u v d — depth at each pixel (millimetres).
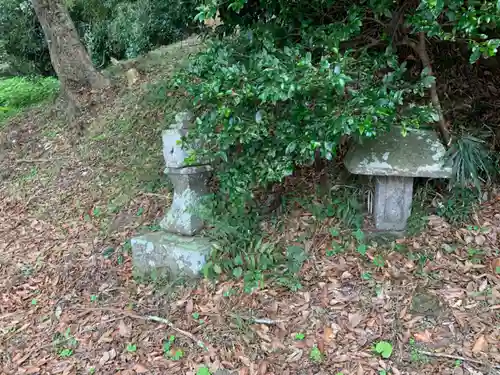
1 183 5797
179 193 3432
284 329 2715
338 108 2461
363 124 2314
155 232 3580
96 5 9109
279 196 3508
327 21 3084
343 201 3342
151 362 2736
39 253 4203
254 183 3078
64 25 6594
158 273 3359
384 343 2488
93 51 9586
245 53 2998
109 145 5547
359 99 2412
